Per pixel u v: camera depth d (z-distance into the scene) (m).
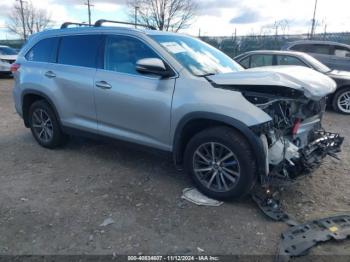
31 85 5.06
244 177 3.38
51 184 4.06
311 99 3.37
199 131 3.78
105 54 4.34
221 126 3.51
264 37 22.02
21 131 6.32
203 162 3.68
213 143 3.52
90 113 4.52
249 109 3.25
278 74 3.35
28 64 5.19
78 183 4.09
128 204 3.59
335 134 4.20
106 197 3.74
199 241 3.00
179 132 3.69
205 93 3.48
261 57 9.20
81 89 4.50
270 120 3.25
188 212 3.44
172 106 3.68
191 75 3.67
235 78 3.40
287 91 3.23
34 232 3.09
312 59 8.90
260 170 3.33
